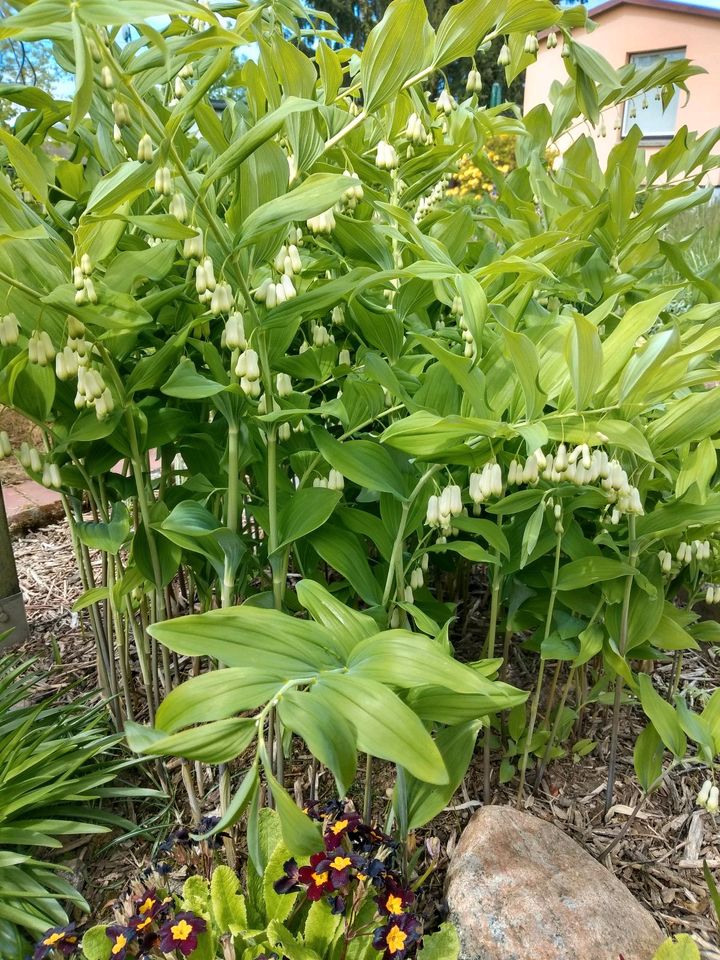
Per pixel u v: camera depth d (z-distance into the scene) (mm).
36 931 672
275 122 534
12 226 574
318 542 733
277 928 564
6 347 678
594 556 746
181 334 640
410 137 723
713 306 806
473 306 587
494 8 623
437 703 566
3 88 705
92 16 486
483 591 1234
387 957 542
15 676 859
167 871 657
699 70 1046
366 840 644
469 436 620
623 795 859
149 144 548
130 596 809
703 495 708
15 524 1599
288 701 439
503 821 703
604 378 583
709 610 1149
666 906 724
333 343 772
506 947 599
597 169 1073
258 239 588
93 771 822
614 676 835
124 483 811
